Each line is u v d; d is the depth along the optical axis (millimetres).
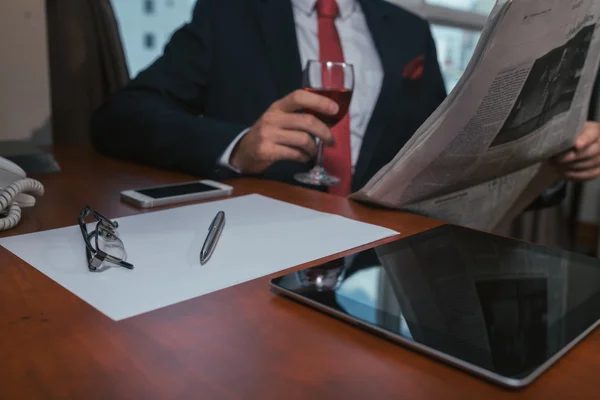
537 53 546
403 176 624
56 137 1445
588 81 732
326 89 922
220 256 480
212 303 383
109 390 271
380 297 383
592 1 573
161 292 399
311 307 376
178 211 641
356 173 1250
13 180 650
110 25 1469
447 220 764
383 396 270
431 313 352
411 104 1385
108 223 534
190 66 1261
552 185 1082
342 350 317
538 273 431
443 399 268
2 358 302
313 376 288
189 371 291
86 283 412
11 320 349
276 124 848
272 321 355
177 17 2176
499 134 624
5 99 1328
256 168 878
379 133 1292
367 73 1382
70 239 521
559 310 359
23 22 1317
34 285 407
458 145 599
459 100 536
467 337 321
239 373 290
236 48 1298
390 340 328
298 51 1304
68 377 282
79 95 1442
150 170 933
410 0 2219
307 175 952
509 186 840
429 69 1492
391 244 508
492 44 488
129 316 358
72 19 1403
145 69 1250
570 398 268
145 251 488
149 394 268
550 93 643
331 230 569
